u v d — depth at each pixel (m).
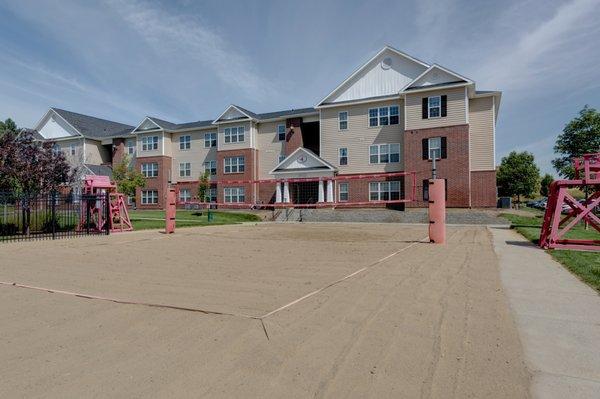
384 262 7.71
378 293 5.13
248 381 2.80
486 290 5.25
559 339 3.50
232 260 8.30
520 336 3.58
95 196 15.71
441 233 11.05
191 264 7.82
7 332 3.90
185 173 39.56
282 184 31.84
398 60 29.62
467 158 26.08
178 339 3.62
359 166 30.39
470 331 3.69
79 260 8.49
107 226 15.54
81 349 3.44
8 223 15.47
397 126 29.34
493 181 26.61
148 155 40.16
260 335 3.67
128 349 3.42
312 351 3.29
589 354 3.18
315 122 34.53
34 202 16.34
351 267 7.22
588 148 30.48
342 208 30.56
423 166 27.17
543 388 2.65
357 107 30.64
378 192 29.66
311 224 22.61
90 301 4.95
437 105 26.97
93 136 43.12
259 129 36.19
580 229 15.95
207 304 4.71
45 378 2.91
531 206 49.34
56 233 15.38
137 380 2.85
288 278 6.27
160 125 39.53
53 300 5.03
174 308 4.55
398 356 3.15
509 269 6.82
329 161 31.36
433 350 3.26
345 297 4.95
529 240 11.77
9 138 15.95
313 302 4.74
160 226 18.80
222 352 3.31
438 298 4.85
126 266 7.64
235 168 35.94
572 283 5.69
